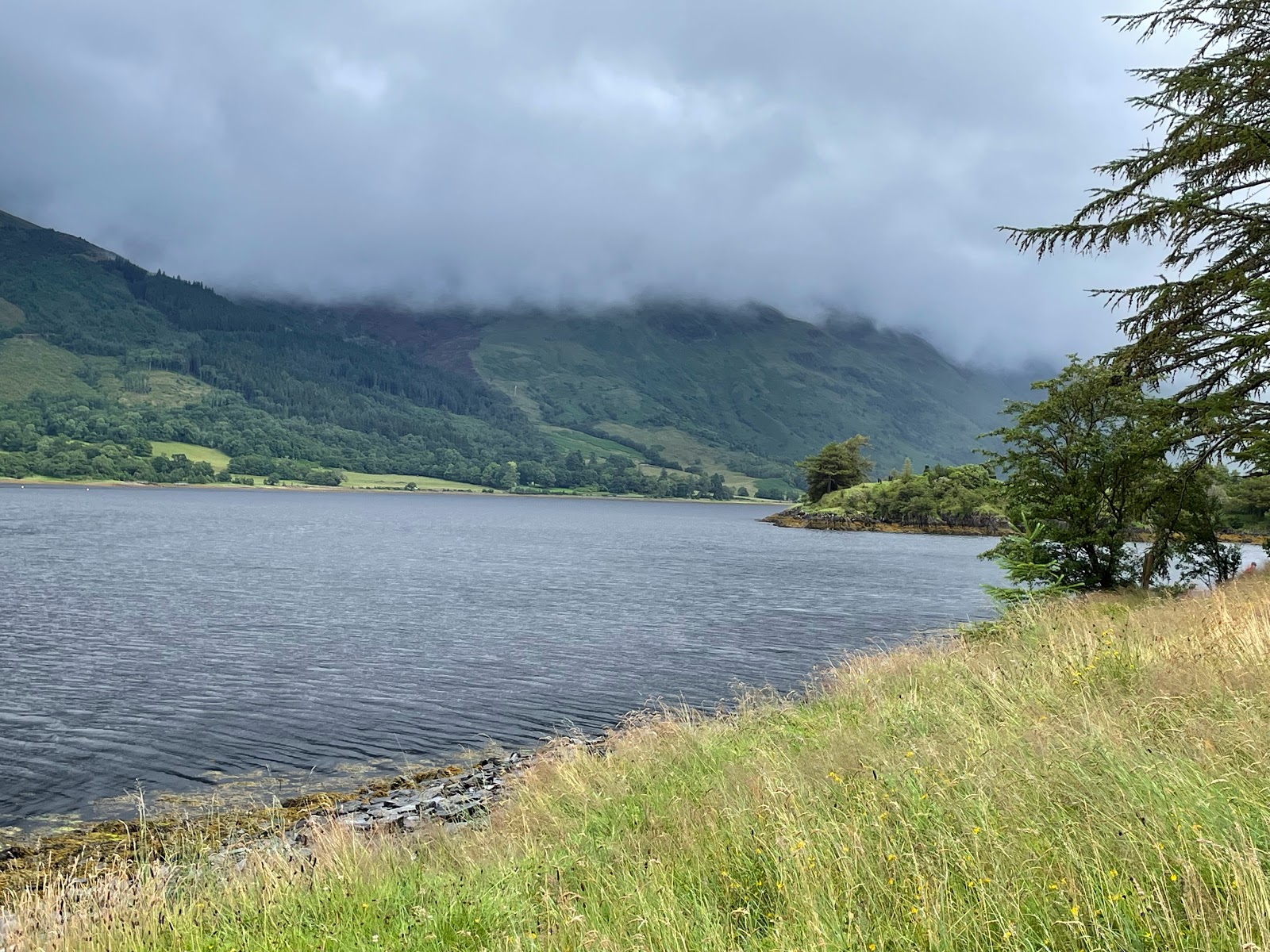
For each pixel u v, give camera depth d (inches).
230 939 265.4
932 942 176.2
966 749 296.4
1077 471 931.3
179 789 660.1
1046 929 170.6
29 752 743.1
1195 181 652.7
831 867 225.1
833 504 6919.3
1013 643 590.2
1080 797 228.7
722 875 244.2
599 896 250.5
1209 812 197.3
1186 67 643.5
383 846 359.9
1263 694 285.0
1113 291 707.4
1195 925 163.2
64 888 363.3
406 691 1022.4
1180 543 902.4
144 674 1090.7
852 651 1315.2
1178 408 724.7
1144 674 362.6
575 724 877.2
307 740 802.8
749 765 381.7
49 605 1690.5
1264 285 569.3
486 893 265.9
